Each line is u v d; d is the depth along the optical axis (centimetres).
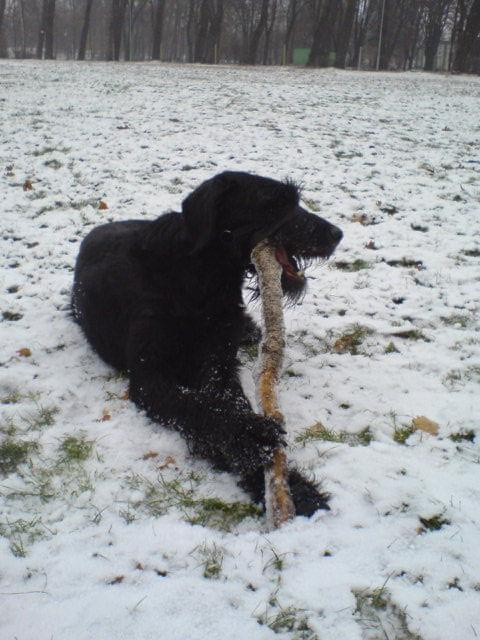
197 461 141
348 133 458
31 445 143
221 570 112
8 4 3512
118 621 103
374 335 187
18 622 104
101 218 260
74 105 562
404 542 117
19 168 335
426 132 484
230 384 152
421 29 2709
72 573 111
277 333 144
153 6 2867
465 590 109
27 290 205
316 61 1650
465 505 124
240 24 2716
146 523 122
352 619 104
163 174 324
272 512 123
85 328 178
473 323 192
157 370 151
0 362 171
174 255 155
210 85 820
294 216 146
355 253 237
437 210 283
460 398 158
